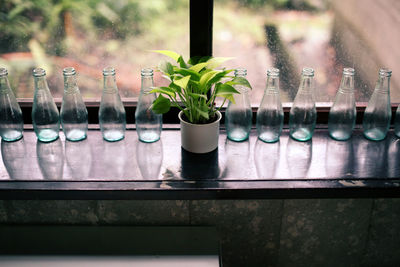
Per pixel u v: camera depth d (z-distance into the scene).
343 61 1.01
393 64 1.01
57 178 0.82
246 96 0.92
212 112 0.92
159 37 0.98
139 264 0.85
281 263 1.06
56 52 1.00
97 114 1.05
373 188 0.80
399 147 0.95
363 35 0.98
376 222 1.01
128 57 1.01
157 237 0.93
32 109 0.95
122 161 0.88
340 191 0.80
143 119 0.94
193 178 0.83
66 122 0.95
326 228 1.01
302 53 1.00
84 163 0.88
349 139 0.98
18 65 1.00
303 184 0.81
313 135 1.00
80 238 0.93
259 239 1.02
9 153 0.91
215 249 0.89
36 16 0.95
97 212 0.97
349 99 0.93
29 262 0.85
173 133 1.01
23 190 0.79
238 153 0.91
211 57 0.92
